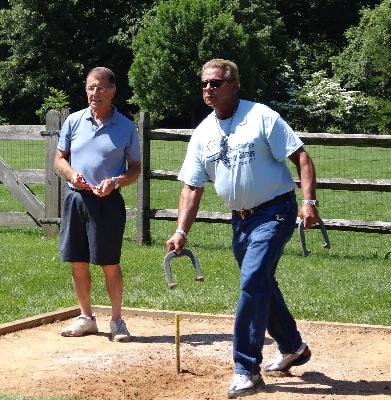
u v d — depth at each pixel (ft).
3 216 50.26
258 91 193.36
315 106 185.37
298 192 65.10
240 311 21.38
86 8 207.82
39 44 201.87
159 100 181.06
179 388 22.36
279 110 187.62
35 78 200.13
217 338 27.86
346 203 62.28
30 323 29.19
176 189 68.49
